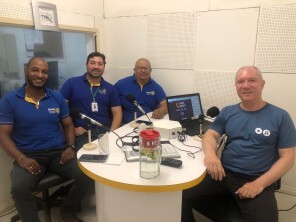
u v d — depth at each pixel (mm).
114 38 3199
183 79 2863
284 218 2107
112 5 3107
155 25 2889
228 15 2473
